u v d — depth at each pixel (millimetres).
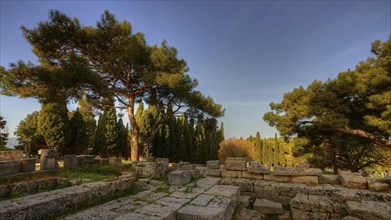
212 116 17641
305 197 5539
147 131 24359
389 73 10570
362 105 11961
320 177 6559
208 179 7133
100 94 12742
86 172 7434
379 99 10031
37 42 12516
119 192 5375
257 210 5555
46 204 3564
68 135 19656
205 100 16484
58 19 12578
